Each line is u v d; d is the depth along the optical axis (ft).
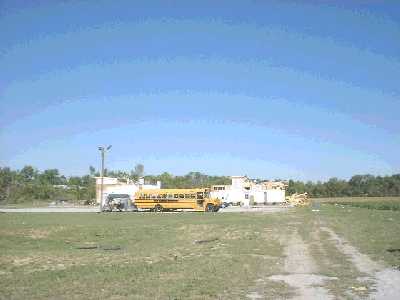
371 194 527.81
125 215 192.54
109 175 483.92
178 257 67.56
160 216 186.09
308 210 244.01
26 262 63.16
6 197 395.55
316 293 42.65
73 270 54.95
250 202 352.69
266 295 41.68
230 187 356.38
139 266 57.93
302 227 127.44
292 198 362.12
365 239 93.30
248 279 49.16
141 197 242.37
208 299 39.60
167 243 89.97
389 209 262.06
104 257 68.23
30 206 314.76
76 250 78.54
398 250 74.95
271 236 102.06
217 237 101.04
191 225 135.85
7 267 58.18
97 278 49.42
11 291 42.93
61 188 440.04
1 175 415.03
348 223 142.41
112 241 94.32
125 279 48.83
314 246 81.87
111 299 39.65
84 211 231.91
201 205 236.43
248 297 40.81
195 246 83.71
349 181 545.85
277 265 59.62
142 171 497.05
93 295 41.16
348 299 40.34
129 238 100.07
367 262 62.44
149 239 97.96
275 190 355.97
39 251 76.84
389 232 109.29
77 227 126.21
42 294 41.68
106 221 151.74
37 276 50.75
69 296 40.86
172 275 51.29
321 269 56.34
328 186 537.65
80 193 412.36
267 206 321.73
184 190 239.09
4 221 147.02
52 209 257.14
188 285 45.42
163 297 40.19
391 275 52.34
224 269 55.62
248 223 143.54
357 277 51.08
